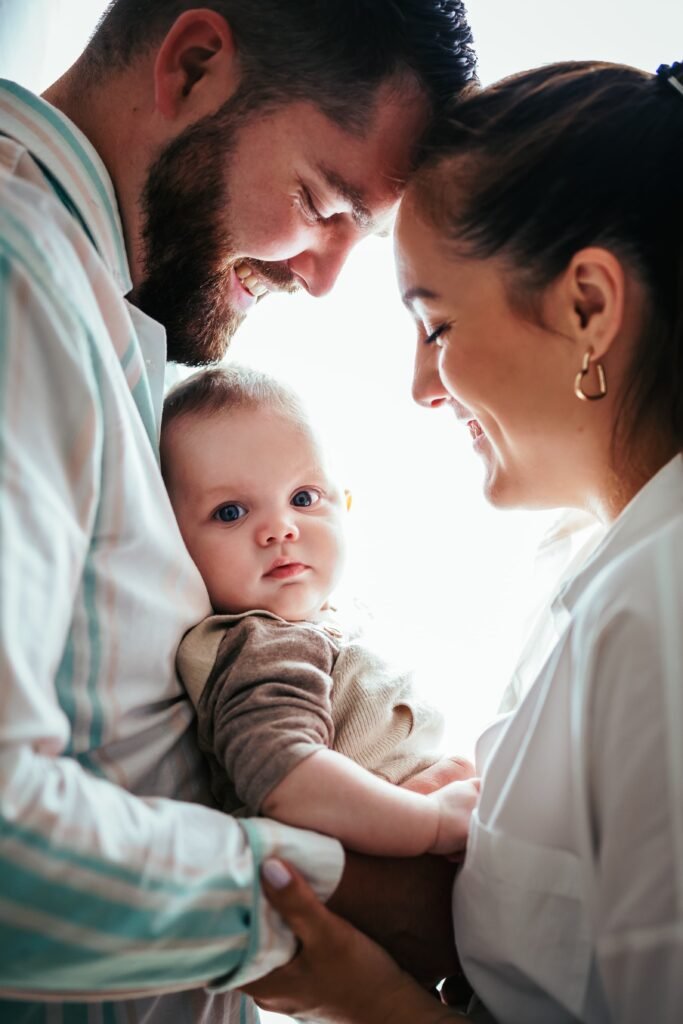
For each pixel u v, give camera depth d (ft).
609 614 2.66
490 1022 3.18
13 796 2.37
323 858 2.95
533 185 3.04
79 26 5.59
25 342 2.62
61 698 2.87
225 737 3.21
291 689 3.24
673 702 2.48
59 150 3.49
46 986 2.55
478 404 3.29
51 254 2.80
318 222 3.94
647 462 3.09
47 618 2.52
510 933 2.80
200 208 3.80
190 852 2.69
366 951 2.97
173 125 3.71
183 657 3.38
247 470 3.66
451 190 3.21
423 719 3.55
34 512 2.50
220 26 3.64
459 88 3.82
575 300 2.99
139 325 3.66
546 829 2.78
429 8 3.74
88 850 2.47
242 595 3.63
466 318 3.20
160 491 3.27
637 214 2.96
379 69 3.66
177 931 2.64
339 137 3.72
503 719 3.49
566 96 3.13
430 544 5.33
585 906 2.65
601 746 2.61
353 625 3.90
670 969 2.37
